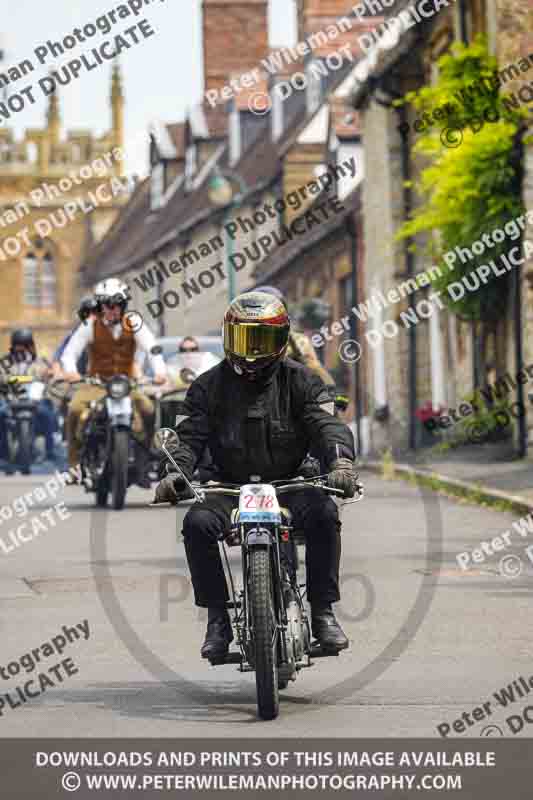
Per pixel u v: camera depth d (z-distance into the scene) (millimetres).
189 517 18109
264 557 17203
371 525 39531
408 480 57125
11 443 64812
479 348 65750
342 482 17688
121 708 17812
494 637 22109
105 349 43188
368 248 88000
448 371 75312
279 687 18625
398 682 18906
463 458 59312
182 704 18031
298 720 16906
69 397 44938
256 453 18406
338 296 101500
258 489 17438
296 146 118688
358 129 102312
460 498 46875
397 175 83062
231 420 18422
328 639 18156
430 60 77938
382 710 17328
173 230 153375
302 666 18031
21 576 29719
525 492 44656
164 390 46469
